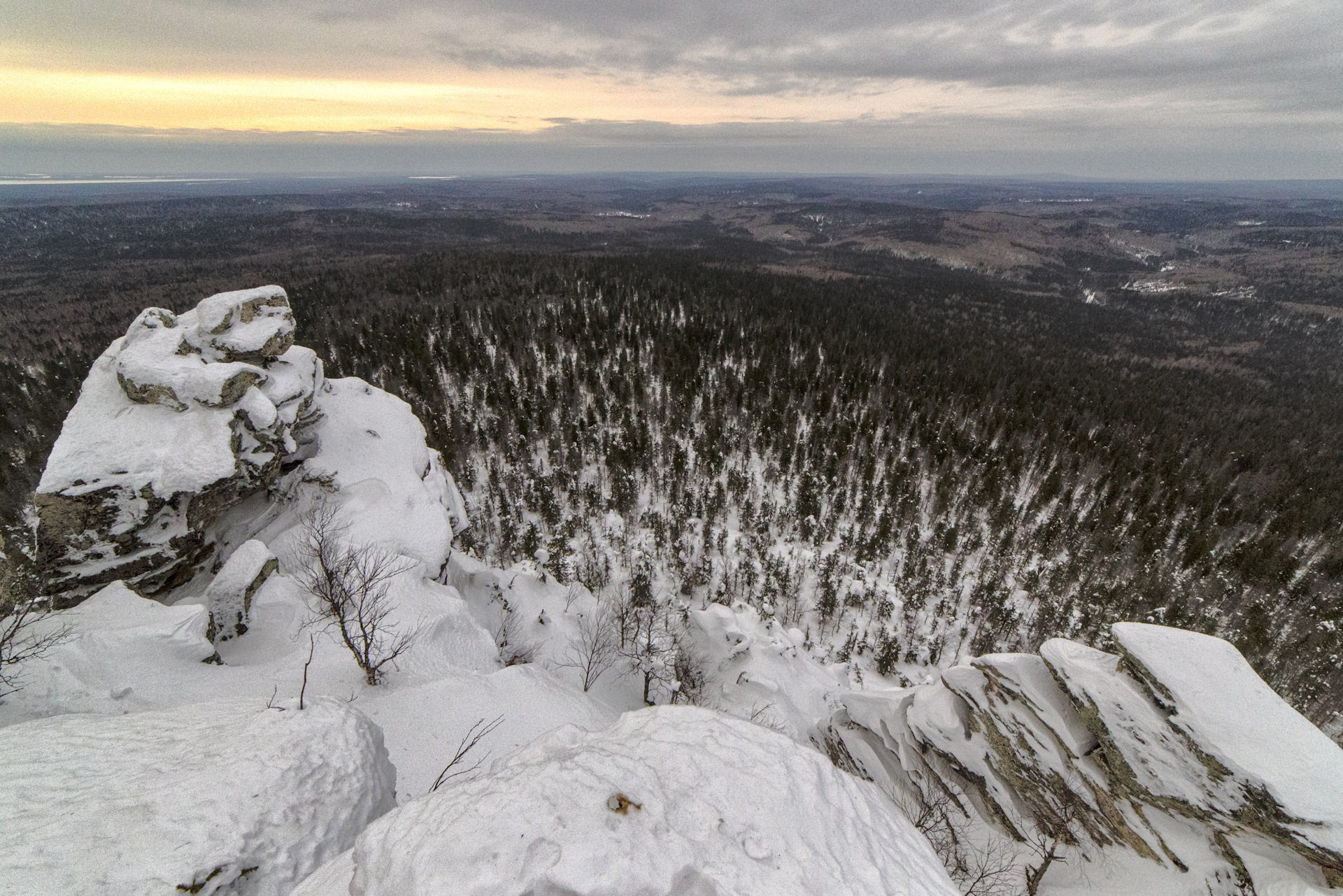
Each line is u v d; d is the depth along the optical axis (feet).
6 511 258.16
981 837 91.76
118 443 128.26
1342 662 234.58
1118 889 74.02
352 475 168.76
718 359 532.73
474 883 35.55
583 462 382.01
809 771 47.67
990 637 261.24
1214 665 78.69
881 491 356.59
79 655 86.63
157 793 50.90
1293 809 63.41
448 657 116.57
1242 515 341.62
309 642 107.65
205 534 140.36
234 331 152.25
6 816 48.11
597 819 40.11
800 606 283.38
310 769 56.29
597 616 180.96
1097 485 366.63
